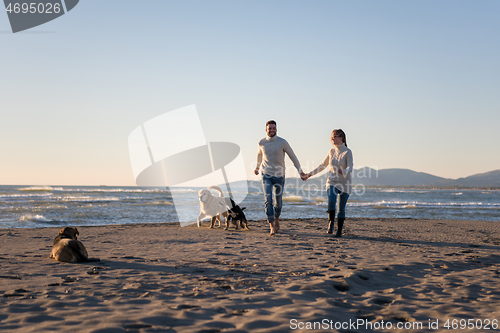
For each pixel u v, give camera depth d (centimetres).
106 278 301
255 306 230
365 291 285
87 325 184
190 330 182
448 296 273
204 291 265
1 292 247
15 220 1075
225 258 421
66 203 1947
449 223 1116
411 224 1041
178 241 571
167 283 288
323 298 256
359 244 571
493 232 876
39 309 210
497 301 262
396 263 401
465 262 427
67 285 274
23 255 423
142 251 468
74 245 379
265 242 573
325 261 411
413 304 249
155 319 197
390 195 5241
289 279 313
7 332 171
